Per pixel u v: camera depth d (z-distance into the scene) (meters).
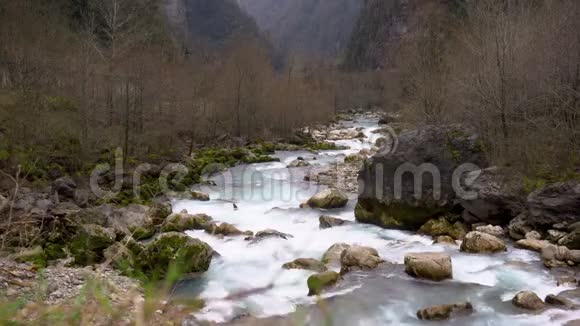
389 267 9.29
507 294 7.95
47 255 9.38
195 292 8.27
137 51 27.42
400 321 7.18
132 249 9.32
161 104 24.88
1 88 19.00
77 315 2.73
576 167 12.37
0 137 16.47
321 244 11.16
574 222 9.91
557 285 8.16
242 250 10.80
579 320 6.86
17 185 6.71
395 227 12.20
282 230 12.47
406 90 29.89
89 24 31.73
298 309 2.45
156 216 13.07
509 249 10.02
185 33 75.62
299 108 37.31
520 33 17.06
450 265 8.77
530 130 14.60
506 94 15.72
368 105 60.41
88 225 10.31
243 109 33.50
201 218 12.77
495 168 11.85
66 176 16.14
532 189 11.15
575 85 14.74
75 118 18.84
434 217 11.77
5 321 2.48
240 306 7.64
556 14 17.14
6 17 21.56
